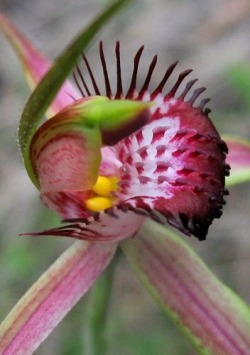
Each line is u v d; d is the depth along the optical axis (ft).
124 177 0.27
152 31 0.56
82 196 0.27
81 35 0.23
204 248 0.48
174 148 0.27
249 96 0.43
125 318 0.45
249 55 0.52
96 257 0.28
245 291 0.46
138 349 0.41
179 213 0.27
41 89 0.25
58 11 0.59
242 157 0.31
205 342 0.27
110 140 0.25
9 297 0.42
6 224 0.46
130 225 0.28
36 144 0.26
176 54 0.54
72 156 0.25
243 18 0.55
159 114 0.27
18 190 0.48
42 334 0.27
